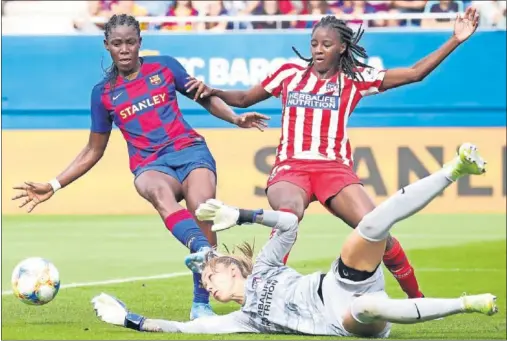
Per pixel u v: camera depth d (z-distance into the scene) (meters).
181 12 33.91
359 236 12.91
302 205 16.17
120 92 16.77
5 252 27.48
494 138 32.84
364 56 16.92
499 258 27.02
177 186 16.39
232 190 32.59
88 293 20.86
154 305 19.08
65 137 33.22
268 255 13.98
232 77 32.84
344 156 16.75
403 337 14.86
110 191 32.84
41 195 17.14
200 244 15.41
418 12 33.97
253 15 33.75
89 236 29.50
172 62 17.12
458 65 33.00
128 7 34.44
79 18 32.62
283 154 16.88
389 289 22.72
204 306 16.69
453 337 15.34
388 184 32.72
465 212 32.59
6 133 33.16
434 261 26.64
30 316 17.03
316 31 16.75
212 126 32.84
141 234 29.77
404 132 32.88
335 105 16.77
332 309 13.47
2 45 33.00
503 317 19.03
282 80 17.09
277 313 13.76
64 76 33.22
